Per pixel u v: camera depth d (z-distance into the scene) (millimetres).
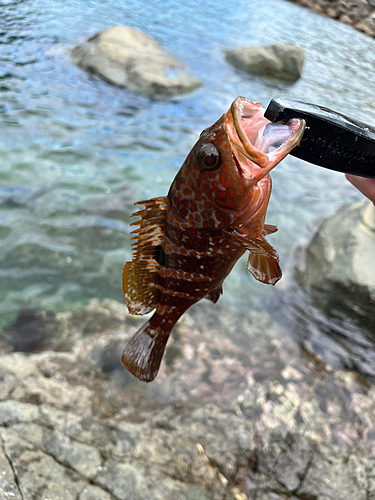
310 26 3268
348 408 629
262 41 2576
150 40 1938
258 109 273
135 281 327
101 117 1380
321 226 1027
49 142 1187
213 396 605
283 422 578
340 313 830
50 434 468
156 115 1471
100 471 443
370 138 259
